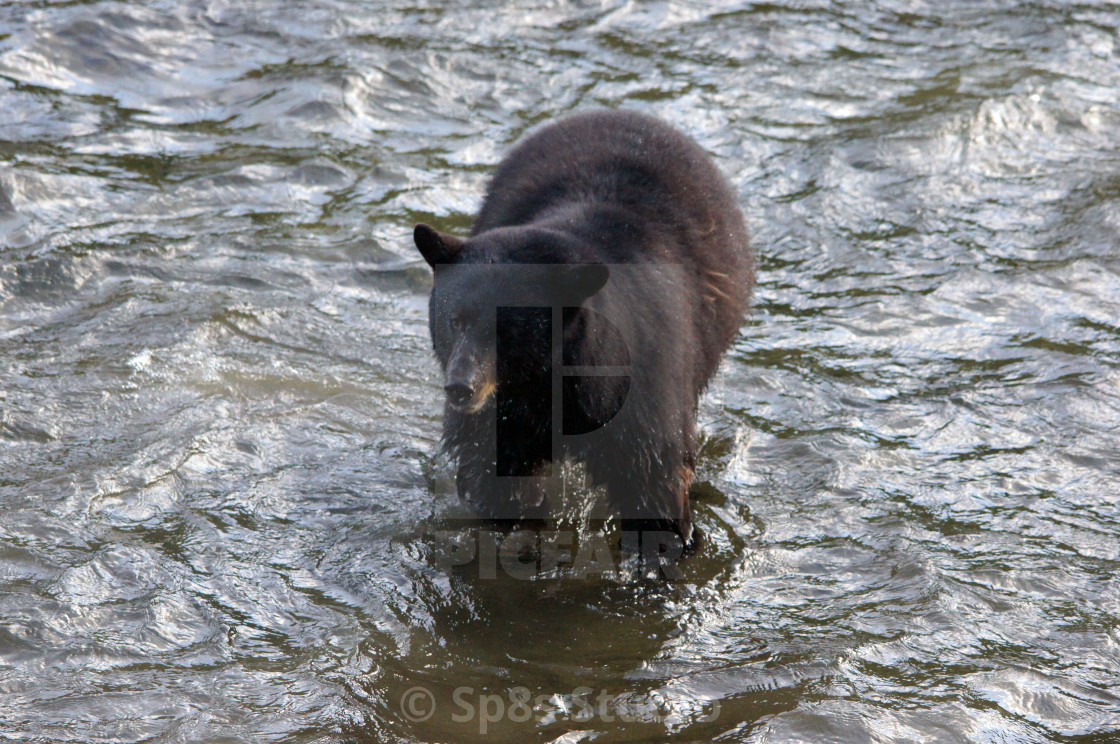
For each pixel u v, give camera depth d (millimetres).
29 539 15109
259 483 16938
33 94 30156
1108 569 15570
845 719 12695
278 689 12836
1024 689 13281
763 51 35625
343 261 24078
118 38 33062
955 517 16797
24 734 11891
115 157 27812
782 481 17797
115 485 16453
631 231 15633
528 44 35531
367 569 15266
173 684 12812
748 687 13320
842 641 14117
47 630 13492
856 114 31578
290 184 27266
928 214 26719
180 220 25266
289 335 21172
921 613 14641
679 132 18906
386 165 28250
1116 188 27797
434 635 14102
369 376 20094
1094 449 18438
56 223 24344
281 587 14742
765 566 15766
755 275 19562
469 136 30203
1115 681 13492
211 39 34344
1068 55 35625
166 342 20328
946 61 35219
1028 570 15523
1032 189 27969
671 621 14633
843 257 25031
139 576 14633
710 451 18500
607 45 35781
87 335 20484
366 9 37031
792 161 28875
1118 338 21844
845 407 19828
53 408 18203
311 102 30750
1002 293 23516
